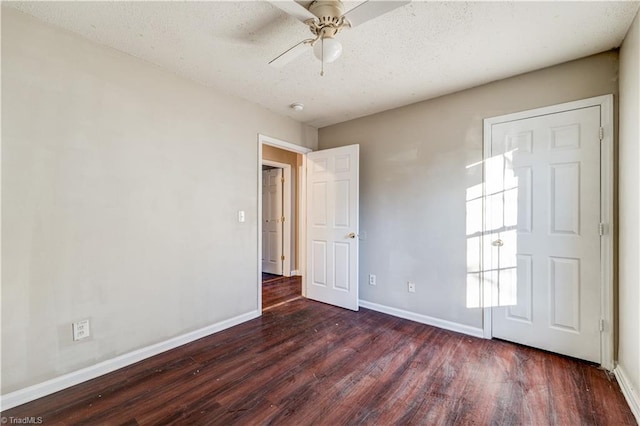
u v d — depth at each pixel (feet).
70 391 6.10
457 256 9.19
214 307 9.12
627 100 6.14
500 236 8.40
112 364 6.91
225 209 9.43
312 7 5.20
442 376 6.67
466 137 9.01
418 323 9.87
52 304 6.07
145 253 7.53
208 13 5.71
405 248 10.35
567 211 7.42
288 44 6.77
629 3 5.29
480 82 8.54
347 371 6.89
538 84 7.82
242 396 5.98
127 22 5.98
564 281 7.48
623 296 6.36
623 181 6.39
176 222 8.17
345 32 6.15
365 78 8.31
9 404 5.56
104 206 6.81
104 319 6.81
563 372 6.77
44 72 5.96
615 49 6.82
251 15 5.78
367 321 10.03
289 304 11.89
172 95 8.07
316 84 8.77
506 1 5.26
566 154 7.43
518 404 5.71
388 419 5.33
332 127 12.57
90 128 6.58
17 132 5.65
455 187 9.23
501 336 8.42
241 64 7.65
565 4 5.34
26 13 5.70
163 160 7.88
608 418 5.32
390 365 7.15
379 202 11.06
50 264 6.05
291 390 6.18
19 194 5.68
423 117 9.94
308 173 12.68
